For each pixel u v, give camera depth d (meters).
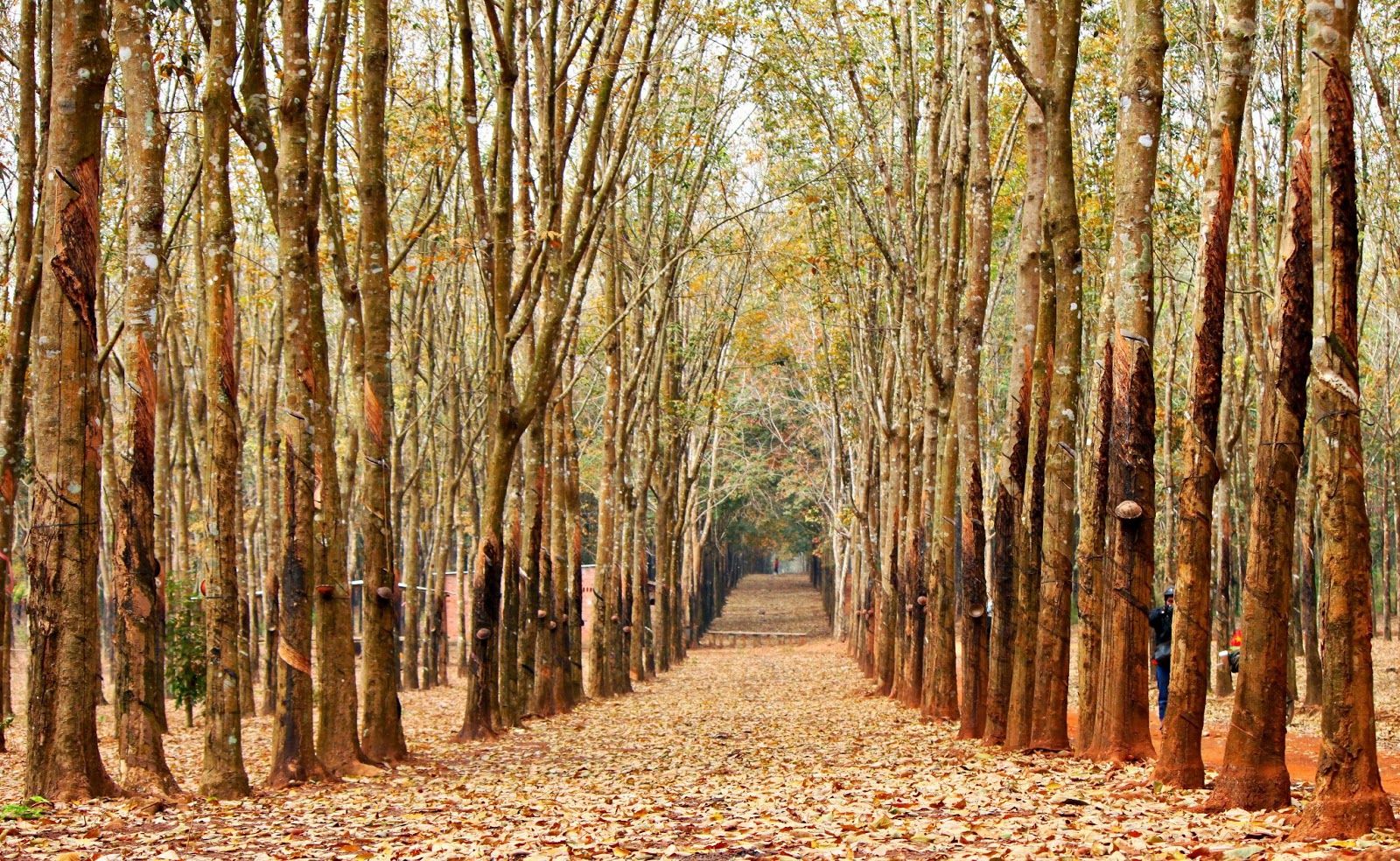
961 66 22.98
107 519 34.94
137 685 12.76
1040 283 16.58
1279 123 22.09
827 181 28.55
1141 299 12.59
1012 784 12.30
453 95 26.52
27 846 9.65
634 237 35.41
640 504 40.78
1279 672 9.60
